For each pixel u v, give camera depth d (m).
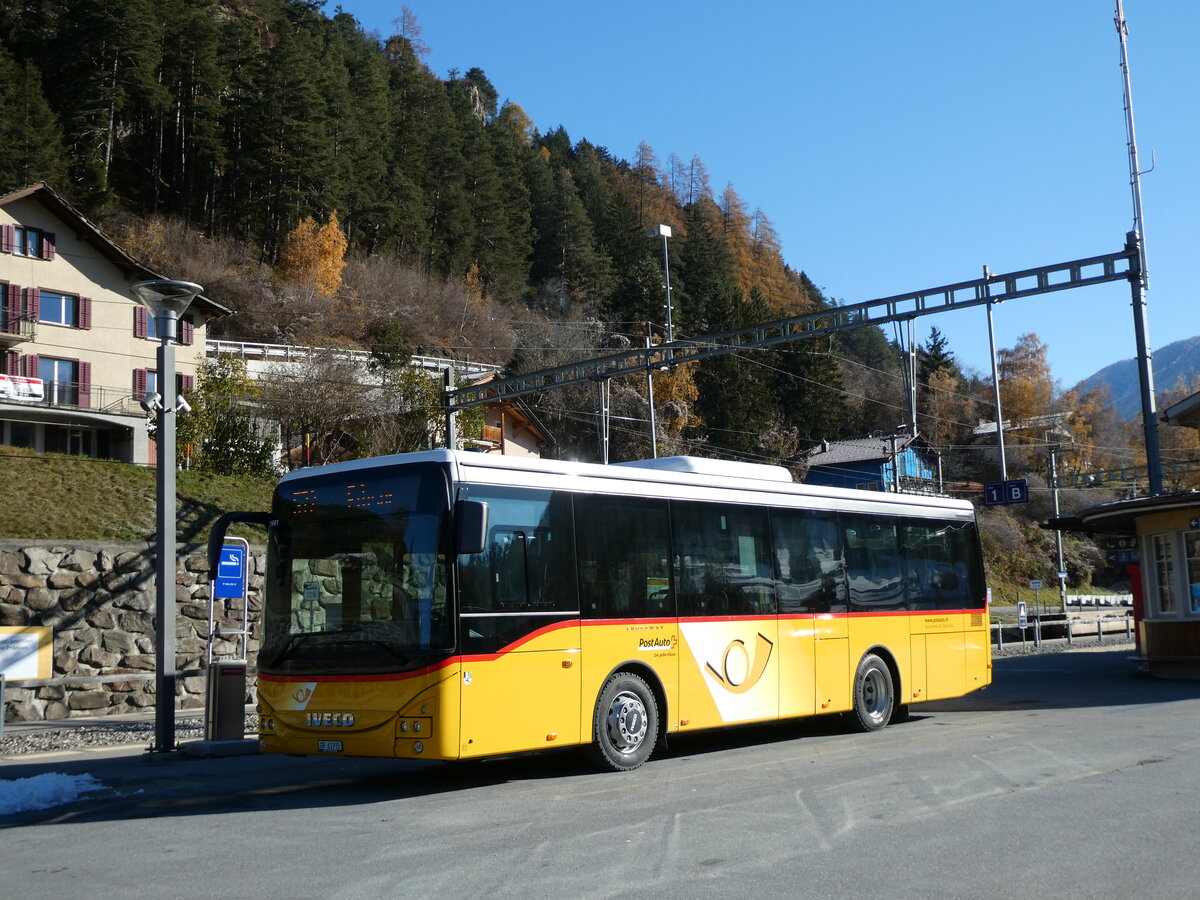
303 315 75.62
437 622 9.40
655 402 70.38
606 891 6.05
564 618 10.42
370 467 10.18
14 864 7.15
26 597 19.30
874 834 7.40
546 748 10.10
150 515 24.33
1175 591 22.17
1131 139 21.48
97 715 19.22
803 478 67.81
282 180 83.50
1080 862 6.53
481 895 6.02
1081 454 86.75
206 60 83.12
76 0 74.75
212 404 35.22
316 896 6.10
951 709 17.52
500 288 92.88
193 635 21.47
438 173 96.00
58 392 46.16
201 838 7.93
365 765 12.29
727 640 12.21
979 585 16.44
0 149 62.38
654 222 116.50
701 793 9.34
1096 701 17.62
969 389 114.62
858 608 14.18
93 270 47.88
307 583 10.25
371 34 130.25
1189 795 8.63
